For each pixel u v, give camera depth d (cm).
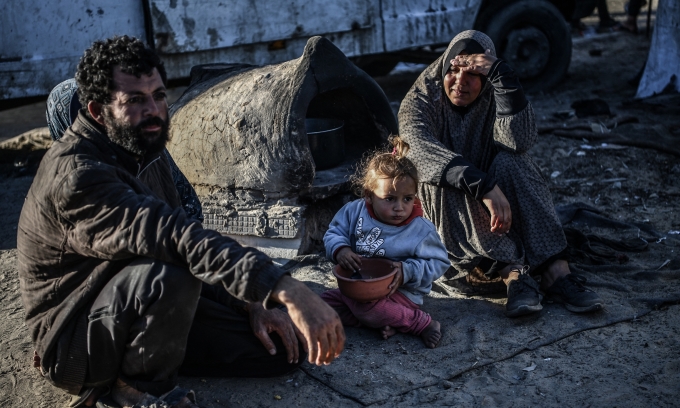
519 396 259
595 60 938
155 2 601
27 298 242
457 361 285
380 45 713
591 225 426
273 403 259
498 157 328
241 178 388
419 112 336
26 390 272
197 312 259
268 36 652
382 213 304
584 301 316
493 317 321
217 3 624
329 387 269
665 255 383
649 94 718
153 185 264
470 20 750
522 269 323
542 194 329
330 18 678
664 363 277
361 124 436
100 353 230
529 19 777
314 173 378
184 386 270
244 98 393
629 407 249
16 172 567
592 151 569
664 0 698
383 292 289
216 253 209
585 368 277
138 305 219
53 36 582
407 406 255
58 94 312
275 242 389
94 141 234
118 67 223
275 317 266
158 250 213
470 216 323
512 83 311
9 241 434
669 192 485
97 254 222
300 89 376
